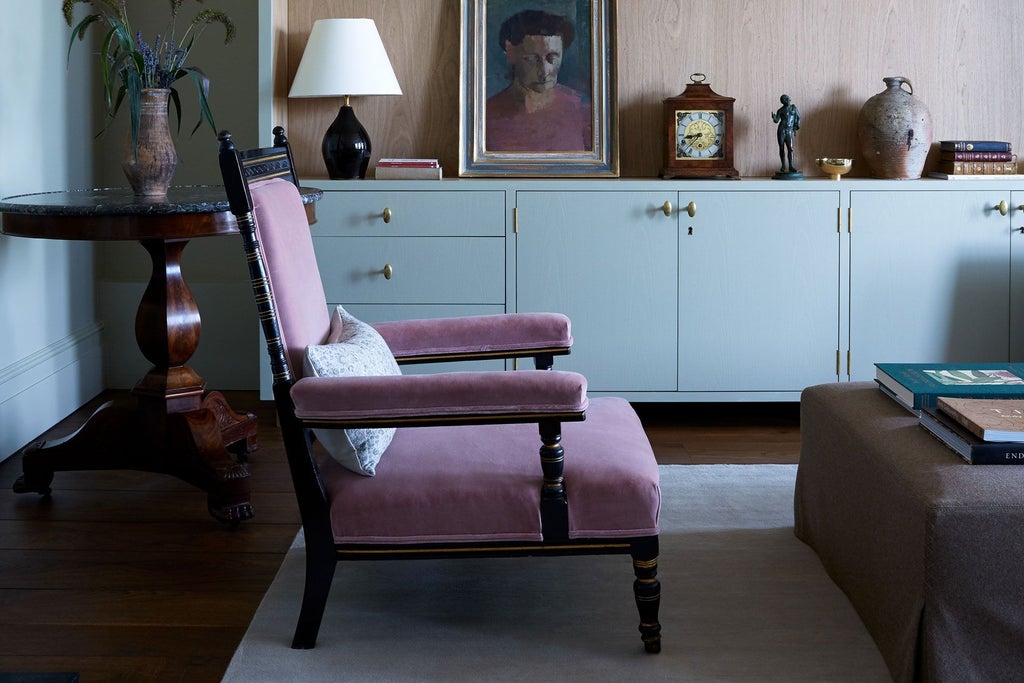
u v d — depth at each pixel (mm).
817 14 3861
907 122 3652
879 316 3602
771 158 3926
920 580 1797
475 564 2486
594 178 3693
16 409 3350
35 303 3521
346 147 3637
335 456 2023
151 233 2588
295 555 2549
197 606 2291
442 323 2375
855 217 3559
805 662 2000
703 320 3598
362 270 3598
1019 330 3617
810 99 3898
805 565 2445
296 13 3875
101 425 2916
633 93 3895
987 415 1979
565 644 2082
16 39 3303
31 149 3418
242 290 4117
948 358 3621
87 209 2537
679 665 1990
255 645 2088
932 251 3578
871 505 2074
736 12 3859
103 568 2494
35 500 2961
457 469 2012
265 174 2268
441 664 2006
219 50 4020
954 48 3875
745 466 3189
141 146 2850
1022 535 1750
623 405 2426
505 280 3588
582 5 3803
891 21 3863
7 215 2699
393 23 3881
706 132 3711
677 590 2316
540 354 2377
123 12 2920
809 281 3582
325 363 1989
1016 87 3891
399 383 1892
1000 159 3682
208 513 2861
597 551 1982
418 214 3564
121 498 2977
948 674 1774
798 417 3826
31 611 2262
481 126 3811
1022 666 1777
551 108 3809
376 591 2344
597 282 3582
